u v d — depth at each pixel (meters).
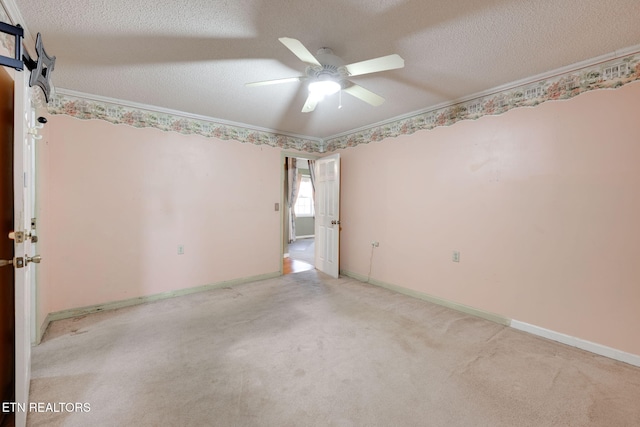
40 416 1.55
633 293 2.10
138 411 1.60
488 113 2.86
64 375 1.92
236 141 4.02
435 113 3.31
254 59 2.22
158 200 3.42
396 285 3.80
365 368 2.02
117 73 2.45
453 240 3.17
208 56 2.17
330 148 4.86
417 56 2.18
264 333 2.56
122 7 1.62
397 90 2.84
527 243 2.62
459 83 2.67
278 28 1.83
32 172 2.21
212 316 2.93
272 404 1.66
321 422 1.53
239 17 1.72
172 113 3.48
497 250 2.82
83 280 2.97
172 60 2.23
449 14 1.69
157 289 3.43
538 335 2.54
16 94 1.40
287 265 5.34
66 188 2.87
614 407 1.65
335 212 4.47
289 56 2.17
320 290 3.83
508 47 2.05
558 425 1.52
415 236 3.56
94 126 3.01
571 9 1.63
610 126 2.17
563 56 2.18
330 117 3.74
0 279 1.54
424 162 3.44
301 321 2.82
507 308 2.76
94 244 3.03
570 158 2.36
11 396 1.65
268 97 3.02
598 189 2.23
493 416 1.58
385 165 3.93
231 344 2.36
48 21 1.74
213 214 3.84
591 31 1.85
